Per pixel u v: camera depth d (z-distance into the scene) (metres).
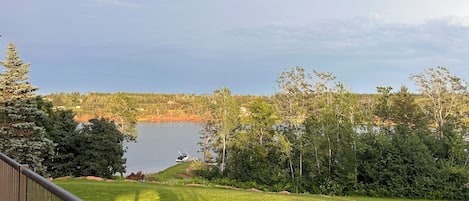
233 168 36.94
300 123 37.44
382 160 32.53
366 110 36.97
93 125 31.41
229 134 40.31
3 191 4.53
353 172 33.09
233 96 41.72
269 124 38.38
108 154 30.80
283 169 35.69
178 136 73.88
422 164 31.91
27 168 3.84
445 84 39.72
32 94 23.73
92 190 12.17
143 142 67.62
